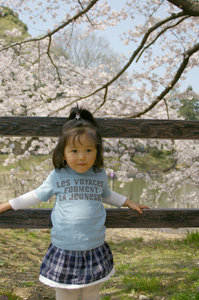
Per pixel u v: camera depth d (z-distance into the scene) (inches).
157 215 89.0
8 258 151.3
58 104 244.2
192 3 148.6
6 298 88.1
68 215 68.1
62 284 65.0
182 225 90.6
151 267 133.1
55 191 72.5
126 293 96.3
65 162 73.1
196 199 266.1
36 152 267.6
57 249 68.1
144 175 261.1
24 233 216.2
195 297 79.3
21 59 249.3
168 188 247.1
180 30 236.7
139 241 225.0
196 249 188.5
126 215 87.6
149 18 207.5
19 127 83.4
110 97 254.8
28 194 74.8
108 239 230.1
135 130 87.8
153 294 92.2
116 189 594.9
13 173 260.1
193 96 235.8
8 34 246.4
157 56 238.7
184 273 113.2
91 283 65.2
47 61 256.2
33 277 122.6
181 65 185.5
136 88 242.1
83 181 71.7
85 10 185.3
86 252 67.0
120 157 257.9
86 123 69.3
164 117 273.4
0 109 243.6
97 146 72.1
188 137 90.2
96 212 69.9
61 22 234.4
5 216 83.4
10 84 247.8
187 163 255.9
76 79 254.2
